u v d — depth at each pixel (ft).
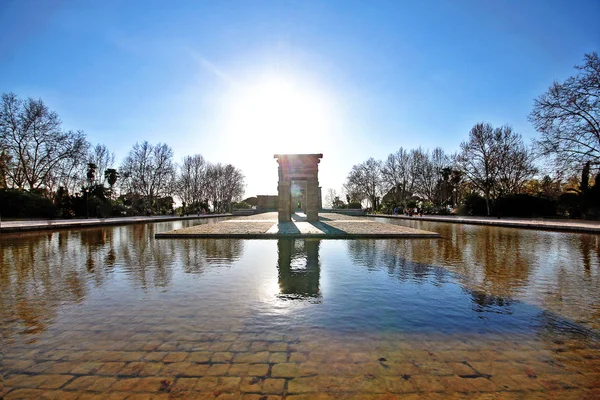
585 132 83.66
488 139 125.49
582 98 82.07
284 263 30.25
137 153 160.56
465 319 16.08
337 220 91.71
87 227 81.00
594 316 16.61
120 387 10.27
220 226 68.44
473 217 122.31
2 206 101.91
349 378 10.75
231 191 224.53
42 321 15.88
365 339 13.73
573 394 9.95
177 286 22.22
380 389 10.14
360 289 21.38
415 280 23.84
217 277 24.79
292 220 90.43
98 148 162.81
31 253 37.68
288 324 15.31
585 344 13.43
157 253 36.68
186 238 51.47
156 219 113.50
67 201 121.19
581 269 27.84
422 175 178.40
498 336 14.12
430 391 10.04
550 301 19.01
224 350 12.73
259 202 212.84
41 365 11.68
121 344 13.30
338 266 28.81
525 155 123.75
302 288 21.59
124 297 19.75
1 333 14.48
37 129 115.96
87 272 26.91
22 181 117.08
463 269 27.71
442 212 152.66
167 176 166.61
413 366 11.54
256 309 17.42
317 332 14.40
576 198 104.06
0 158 108.47
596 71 79.15
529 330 14.80
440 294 20.31
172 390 10.08
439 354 12.46
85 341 13.60
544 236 55.72
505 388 10.23
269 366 11.50
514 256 34.37
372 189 212.43
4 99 110.22
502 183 129.70
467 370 11.30
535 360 12.06
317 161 82.94
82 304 18.45
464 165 131.23
